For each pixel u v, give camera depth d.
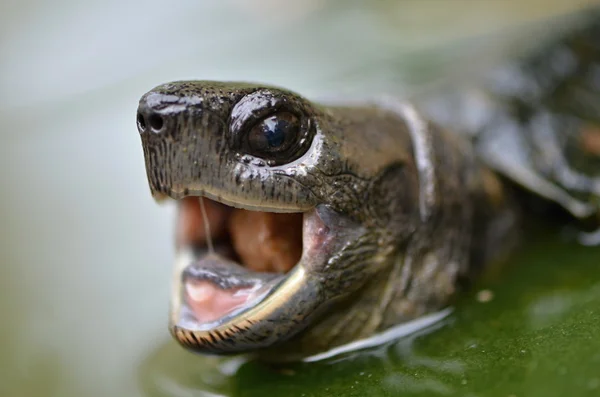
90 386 0.23
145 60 0.49
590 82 0.27
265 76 0.43
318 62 0.44
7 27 0.54
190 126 0.20
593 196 0.24
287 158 0.21
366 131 0.22
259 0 0.55
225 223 0.22
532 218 0.25
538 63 0.28
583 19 0.31
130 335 0.24
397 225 0.22
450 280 0.22
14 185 0.36
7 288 0.28
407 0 0.53
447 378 0.20
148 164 0.21
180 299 0.22
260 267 0.21
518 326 0.21
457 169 0.23
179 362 0.23
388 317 0.22
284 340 0.21
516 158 0.25
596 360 0.19
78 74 0.48
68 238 0.30
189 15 0.55
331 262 0.21
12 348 0.25
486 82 0.27
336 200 0.21
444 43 0.43
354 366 0.21
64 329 0.25
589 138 0.25
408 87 0.32
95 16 0.56
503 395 0.19
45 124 0.42
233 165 0.21
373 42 0.47
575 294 0.22
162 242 0.29
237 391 0.21
